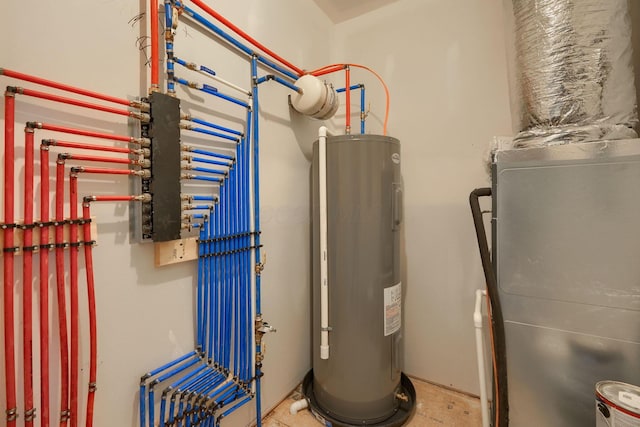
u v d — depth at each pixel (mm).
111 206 877
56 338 780
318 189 1491
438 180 1694
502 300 994
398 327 1479
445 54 1668
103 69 852
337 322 1414
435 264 1712
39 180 737
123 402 915
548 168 917
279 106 1537
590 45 900
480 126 1580
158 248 977
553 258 914
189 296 1120
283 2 1562
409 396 1604
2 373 693
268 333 1479
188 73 1081
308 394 1592
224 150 1232
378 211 1377
